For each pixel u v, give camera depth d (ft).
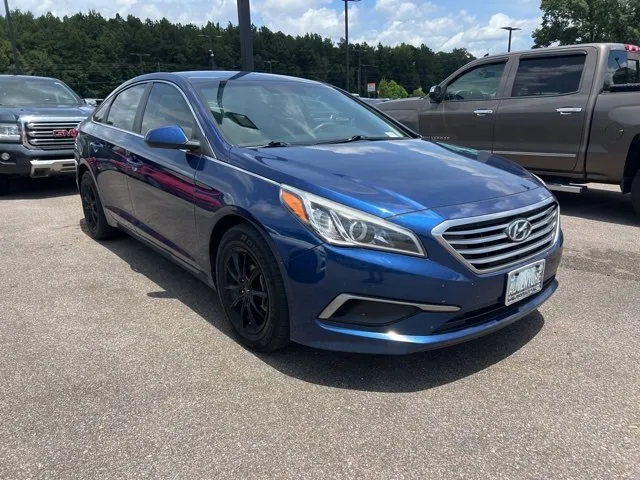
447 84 24.84
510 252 9.08
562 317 11.81
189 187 11.37
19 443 7.77
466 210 8.75
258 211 9.44
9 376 9.55
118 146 14.80
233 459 7.41
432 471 7.16
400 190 9.07
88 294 13.30
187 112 12.37
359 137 12.76
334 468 7.23
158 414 8.41
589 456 7.43
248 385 9.19
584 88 20.22
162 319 11.84
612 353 10.23
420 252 8.36
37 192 27.32
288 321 9.44
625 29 118.42
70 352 10.40
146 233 13.97
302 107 13.38
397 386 9.14
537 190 10.27
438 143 13.10
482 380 9.31
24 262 15.80
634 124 18.78
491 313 9.20
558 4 125.49
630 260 15.76
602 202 23.86
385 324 8.55
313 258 8.68
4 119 25.05
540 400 8.72
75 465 7.31
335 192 8.84
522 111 21.81
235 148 10.91
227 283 10.60
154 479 7.05
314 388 9.08
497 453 7.50
